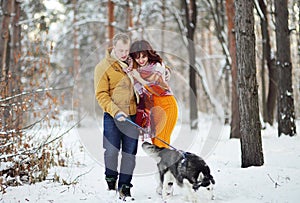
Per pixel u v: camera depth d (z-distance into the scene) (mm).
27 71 8688
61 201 4832
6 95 6586
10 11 9812
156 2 21562
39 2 18578
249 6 6387
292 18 14078
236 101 10930
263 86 14133
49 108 7293
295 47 17688
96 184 5684
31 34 16359
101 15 25859
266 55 12812
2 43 9602
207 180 4602
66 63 30906
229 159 7512
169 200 4840
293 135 9461
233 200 4660
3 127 5977
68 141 9805
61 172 6438
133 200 4832
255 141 6387
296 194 4742
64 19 25172
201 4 20141
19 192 5262
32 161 6008
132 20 21266
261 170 5969
